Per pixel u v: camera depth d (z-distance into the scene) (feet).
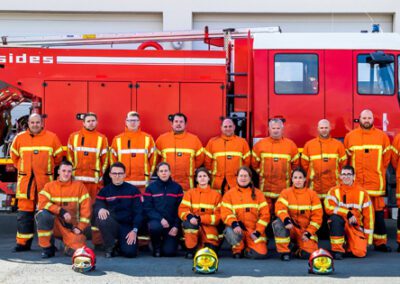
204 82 30.17
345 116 29.96
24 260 23.52
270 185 27.37
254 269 21.97
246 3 51.06
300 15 51.49
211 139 28.02
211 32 34.40
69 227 24.49
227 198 24.32
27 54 30.07
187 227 24.11
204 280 20.04
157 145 27.76
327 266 21.15
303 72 30.09
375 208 26.50
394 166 26.84
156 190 24.80
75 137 27.07
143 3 50.90
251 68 30.53
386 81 30.12
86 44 35.81
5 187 29.99
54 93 30.01
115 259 23.90
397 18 51.03
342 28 51.42
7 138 32.71
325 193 27.17
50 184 24.53
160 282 19.76
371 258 24.57
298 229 24.44
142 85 30.12
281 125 27.27
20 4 50.31
